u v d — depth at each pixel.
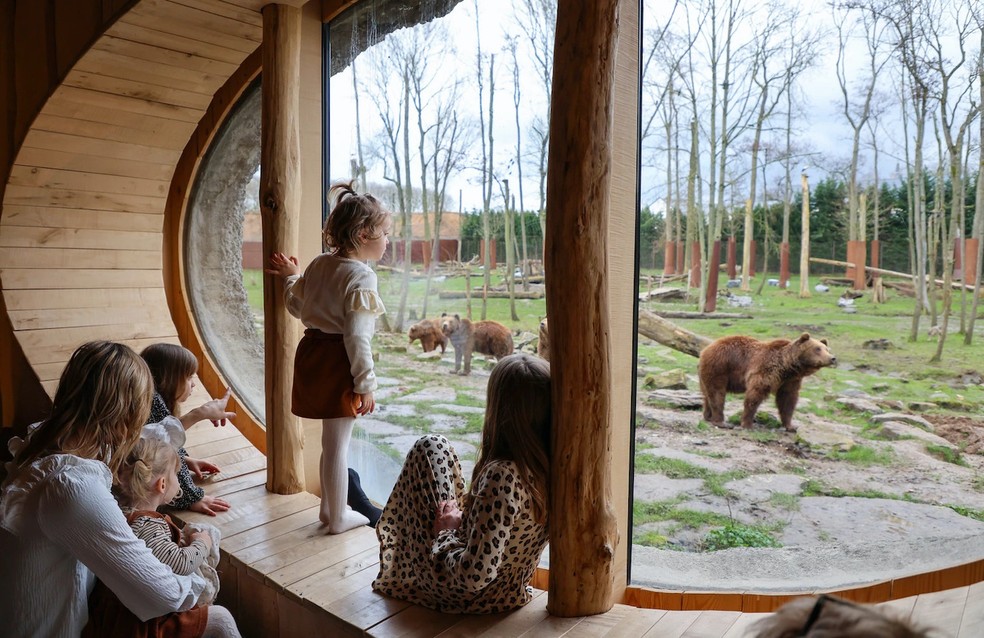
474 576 1.58
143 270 3.42
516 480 1.63
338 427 2.26
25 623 1.49
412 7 2.54
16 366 3.06
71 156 3.02
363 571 2.06
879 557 1.75
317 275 2.23
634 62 1.93
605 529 1.71
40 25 2.79
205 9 2.47
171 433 2.30
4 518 1.46
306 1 2.51
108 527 1.48
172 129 3.17
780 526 1.90
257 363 3.80
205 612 1.73
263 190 2.58
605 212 1.61
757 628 0.79
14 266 3.05
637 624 1.70
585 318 1.61
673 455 2.07
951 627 1.40
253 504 2.59
